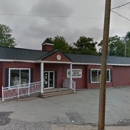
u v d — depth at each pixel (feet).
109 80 64.69
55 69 53.93
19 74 44.45
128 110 31.94
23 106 32.94
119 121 25.43
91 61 60.95
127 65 69.46
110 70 64.85
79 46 145.59
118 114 29.22
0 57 40.04
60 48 139.03
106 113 29.63
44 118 25.41
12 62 42.68
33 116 26.27
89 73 60.18
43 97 42.83
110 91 55.26
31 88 44.09
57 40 144.25
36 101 38.24
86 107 33.17
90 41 146.82
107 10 20.29
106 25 20.26
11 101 37.81
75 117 26.48
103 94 20.03
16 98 40.04
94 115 27.86
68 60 51.06
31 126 21.65
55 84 53.83
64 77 56.08
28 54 48.47
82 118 26.09
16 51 46.78
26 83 45.91
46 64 51.80
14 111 28.96
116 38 172.65
